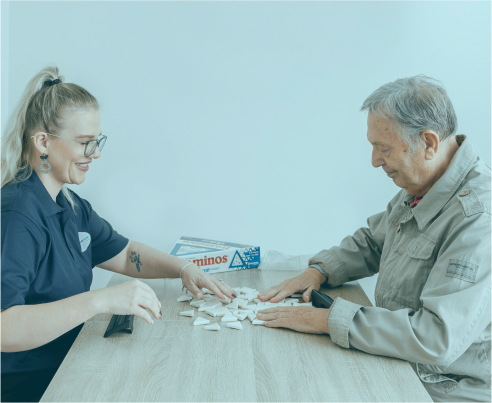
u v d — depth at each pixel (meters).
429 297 0.92
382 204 1.87
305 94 1.77
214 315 1.10
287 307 1.08
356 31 1.73
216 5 1.69
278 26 1.71
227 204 1.84
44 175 1.09
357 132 1.81
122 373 0.84
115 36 1.67
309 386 0.81
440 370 1.02
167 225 1.83
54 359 1.09
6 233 0.95
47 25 1.63
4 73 1.63
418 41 1.75
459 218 1.00
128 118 1.73
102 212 1.79
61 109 1.03
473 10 1.72
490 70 1.77
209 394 0.78
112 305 0.93
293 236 1.88
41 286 1.04
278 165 1.82
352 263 1.36
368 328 0.92
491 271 0.90
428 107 0.98
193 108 1.75
